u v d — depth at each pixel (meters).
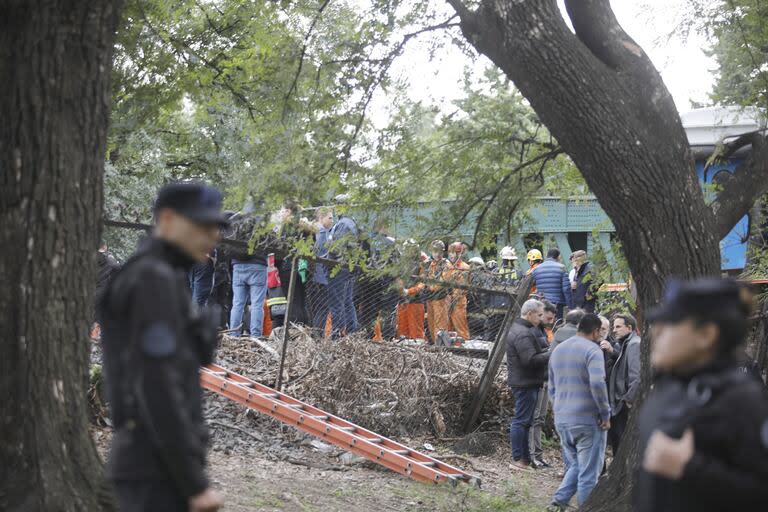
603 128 8.77
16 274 6.16
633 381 12.66
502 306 15.16
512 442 14.21
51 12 6.25
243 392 12.93
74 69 6.33
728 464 3.73
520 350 14.02
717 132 13.10
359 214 12.27
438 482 11.77
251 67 12.62
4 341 6.14
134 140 14.37
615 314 13.17
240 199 11.93
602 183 8.91
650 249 8.87
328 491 11.08
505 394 15.95
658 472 3.78
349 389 14.36
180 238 4.38
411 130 12.07
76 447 6.19
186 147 23.16
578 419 11.25
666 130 8.92
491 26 9.18
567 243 21.67
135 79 12.89
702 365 3.89
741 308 3.92
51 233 6.21
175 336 4.09
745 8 12.27
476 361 15.37
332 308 14.66
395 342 15.16
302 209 12.02
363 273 14.02
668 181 8.83
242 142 21.16
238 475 11.08
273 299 15.41
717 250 9.03
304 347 14.70
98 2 6.34
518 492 12.66
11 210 6.21
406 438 14.48
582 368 11.33
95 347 13.28
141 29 12.68
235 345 15.09
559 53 8.83
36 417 6.09
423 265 14.36
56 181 6.24
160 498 4.16
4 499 5.98
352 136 11.97
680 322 3.89
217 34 13.09
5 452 6.07
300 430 13.19
